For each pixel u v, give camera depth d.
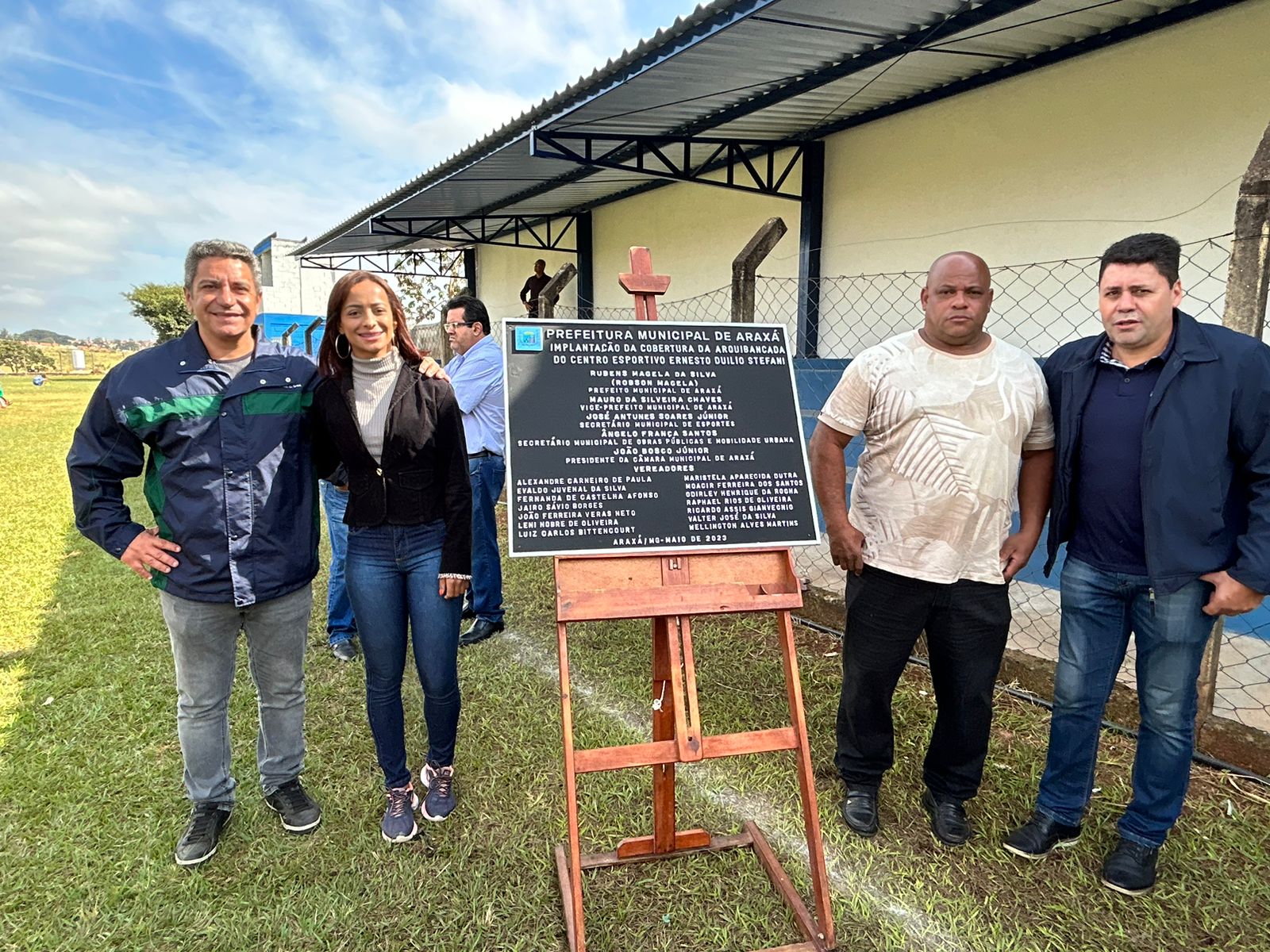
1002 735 2.95
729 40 3.86
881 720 2.43
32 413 18.48
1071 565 2.23
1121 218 4.04
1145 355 2.04
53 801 2.56
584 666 3.59
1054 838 2.31
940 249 5.03
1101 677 2.20
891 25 3.68
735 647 3.78
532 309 8.77
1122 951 1.97
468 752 2.86
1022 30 3.93
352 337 2.15
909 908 2.12
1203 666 2.68
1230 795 2.53
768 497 2.10
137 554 2.12
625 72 4.25
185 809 2.53
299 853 2.33
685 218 7.57
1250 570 1.89
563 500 1.99
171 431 2.09
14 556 5.62
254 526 2.19
